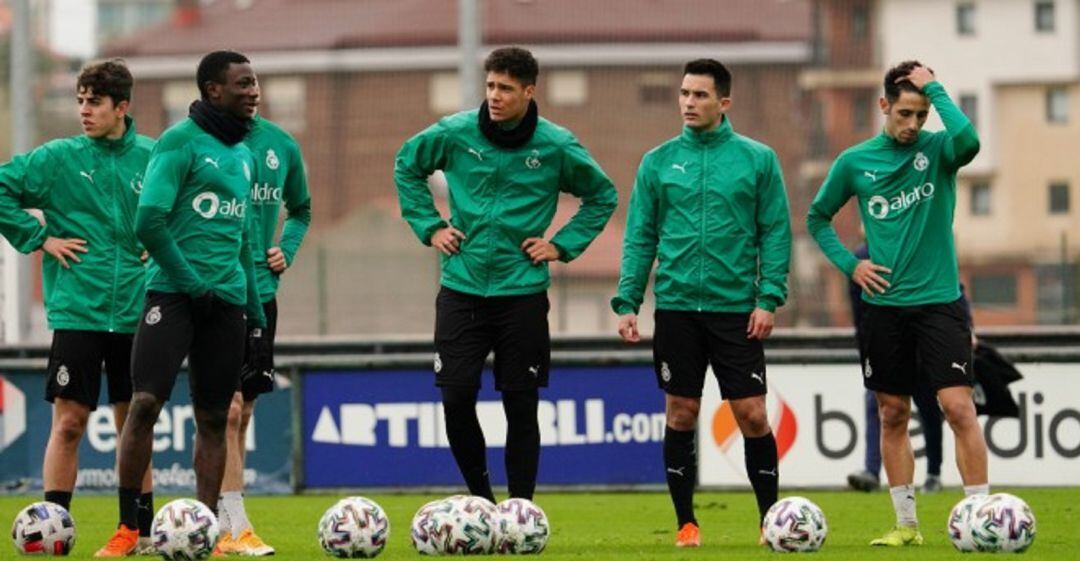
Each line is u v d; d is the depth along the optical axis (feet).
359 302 319.68
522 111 128.06
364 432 193.26
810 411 188.96
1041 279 331.16
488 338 129.49
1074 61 487.61
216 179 119.34
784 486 189.26
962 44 491.31
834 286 413.59
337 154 516.73
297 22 534.37
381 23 529.45
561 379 191.11
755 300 128.36
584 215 130.52
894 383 127.34
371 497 189.67
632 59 492.13
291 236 134.92
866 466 184.75
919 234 126.52
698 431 189.78
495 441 190.19
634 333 129.08
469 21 243.40
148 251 117.39
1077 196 465.47
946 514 158.92
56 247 127.13
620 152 487.20
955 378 125.29
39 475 194.59
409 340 223.10
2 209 127.13
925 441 181.27
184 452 192.24
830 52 487.61
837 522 153.28
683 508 128.88
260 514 168.25
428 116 519.60
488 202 128.57
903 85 125.49
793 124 484.33
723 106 127.85
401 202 130.82
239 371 121.08
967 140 124.16
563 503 178.60
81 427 128.77
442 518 112.98
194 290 117.70
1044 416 186.09
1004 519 113.60
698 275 126.82
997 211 462.60
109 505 177.78
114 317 127.95
